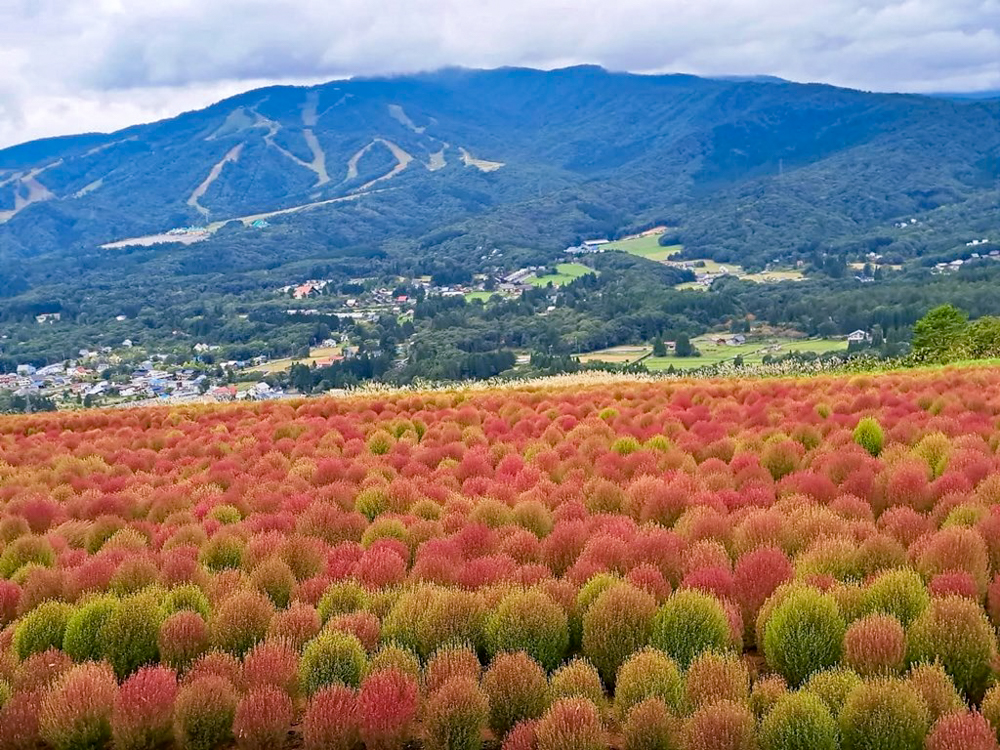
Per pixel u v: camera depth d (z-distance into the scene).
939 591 7.82
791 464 13.18
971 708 6.68
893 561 8.51
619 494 11.63
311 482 14.16
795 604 7.29
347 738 6.45
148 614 8.16
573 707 6.17
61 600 9.24
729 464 13.47
